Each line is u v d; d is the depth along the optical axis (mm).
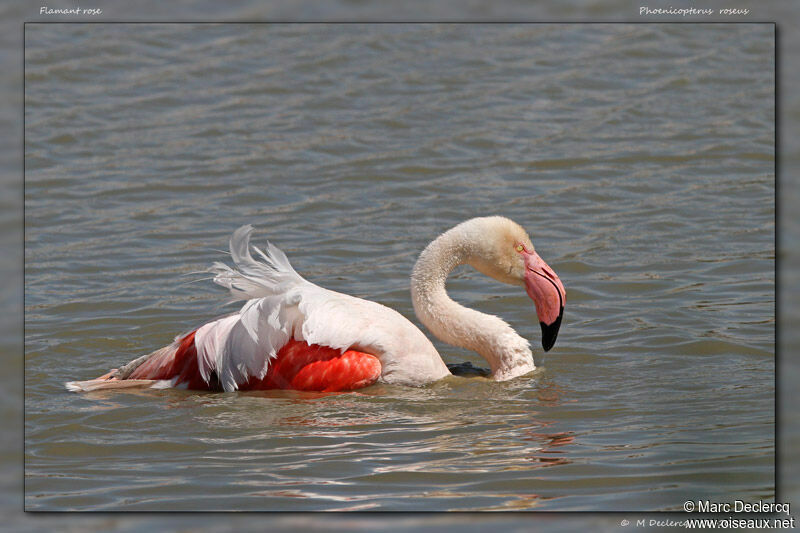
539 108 21109
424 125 20234
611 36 25125
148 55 24062
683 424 9078
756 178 17547
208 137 19828
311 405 9680
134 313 12562
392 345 10125
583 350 11273
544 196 16922
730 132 19672
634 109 20984
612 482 7984
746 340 11297
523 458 8406
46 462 8500
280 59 23719
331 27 25547
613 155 18719
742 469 8141
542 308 11000
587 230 15430
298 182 17719
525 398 9891
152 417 9422
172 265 14281
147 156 18922
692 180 17547
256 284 10000
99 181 17812
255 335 9758
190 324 12219
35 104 21312
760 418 9172
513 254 11023
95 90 22125
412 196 17031
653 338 11492
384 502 7652
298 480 8062
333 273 13828
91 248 14961
